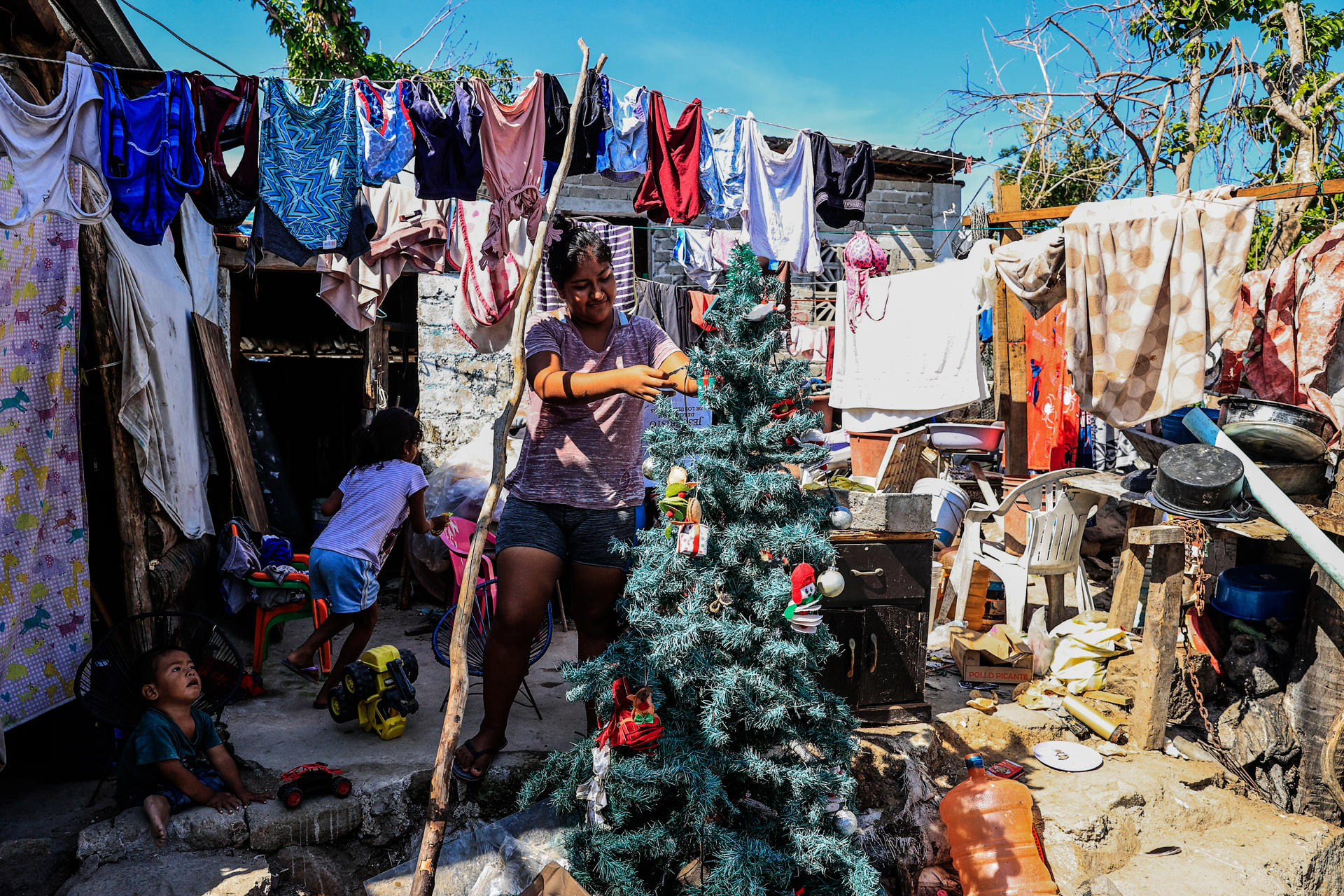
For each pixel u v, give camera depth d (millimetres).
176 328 4633
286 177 3414
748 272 2918
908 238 10422
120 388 3746
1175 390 4062
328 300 4789
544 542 3059
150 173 3156
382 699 3455
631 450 3199
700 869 2680
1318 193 3818
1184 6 8375
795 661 2812
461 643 2523
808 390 2979
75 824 2955
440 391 7027
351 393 9617
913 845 3354
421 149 3551
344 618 4008
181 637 4199
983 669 4641
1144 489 4445
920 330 6574
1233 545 6387
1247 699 4156
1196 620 4449
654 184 4047
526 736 3459
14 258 3086
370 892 2826
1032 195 9836
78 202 3207
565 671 2891
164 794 2859
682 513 2818
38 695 3162
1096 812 3428
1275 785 3953
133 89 3383
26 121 2785
